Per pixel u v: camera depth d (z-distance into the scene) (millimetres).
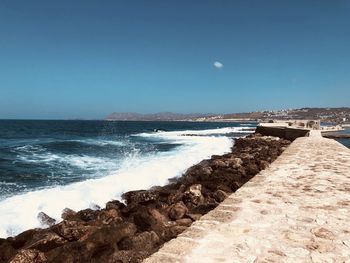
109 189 12383
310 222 4957
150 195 10820
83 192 11805
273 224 4867
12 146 31719
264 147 23312
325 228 4738
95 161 21047
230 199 6078
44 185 14109
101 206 10891
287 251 4035
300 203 5848
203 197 9758
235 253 3969
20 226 8844
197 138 44719
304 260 3818
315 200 6031
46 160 21703
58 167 18828
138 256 5602
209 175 13766
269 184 7238
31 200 10578
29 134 58500
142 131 77562
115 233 7180
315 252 4016
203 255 3908
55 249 6773
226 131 72812
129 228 7410
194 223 4906
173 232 6754
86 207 10594
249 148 24344
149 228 7531
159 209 9016
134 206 9578
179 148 29219
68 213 9523
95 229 7504
